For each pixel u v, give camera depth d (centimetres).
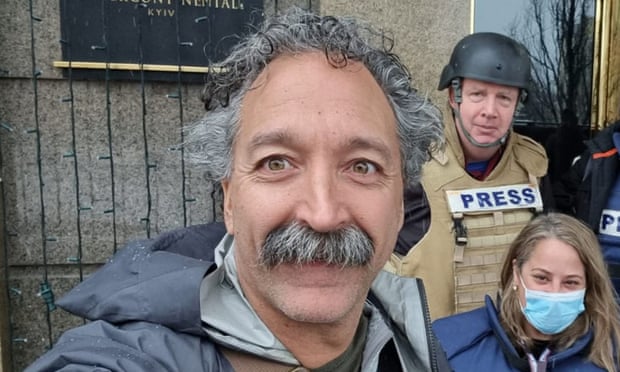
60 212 268
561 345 174
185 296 84
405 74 98
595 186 221
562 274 171
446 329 183
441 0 284
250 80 88
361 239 81
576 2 333
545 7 331
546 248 174
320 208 78
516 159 226
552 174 340
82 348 79
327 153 80
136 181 271
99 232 270
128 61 263
